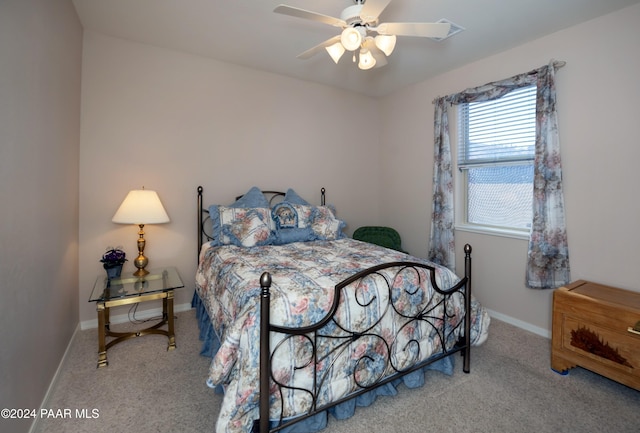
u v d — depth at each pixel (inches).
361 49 78.8
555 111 94.9
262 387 51.0
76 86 93.9
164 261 116.6
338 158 157.6
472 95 118.0
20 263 53.2
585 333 75.0
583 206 91.9
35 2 60.1
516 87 105.0
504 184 115.9
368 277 68.2
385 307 67.1
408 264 69.2
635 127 81.5
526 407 67.1
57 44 74.0
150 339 97.5
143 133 111.0
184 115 118.1
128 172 109.0
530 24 92.2
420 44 105.7
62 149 79.9
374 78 140.1
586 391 72.6
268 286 50.3
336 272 74.4
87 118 101.7
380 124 169.2
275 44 109.4
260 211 118.3
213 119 124.0
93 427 60.4
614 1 80.3
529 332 104.1
